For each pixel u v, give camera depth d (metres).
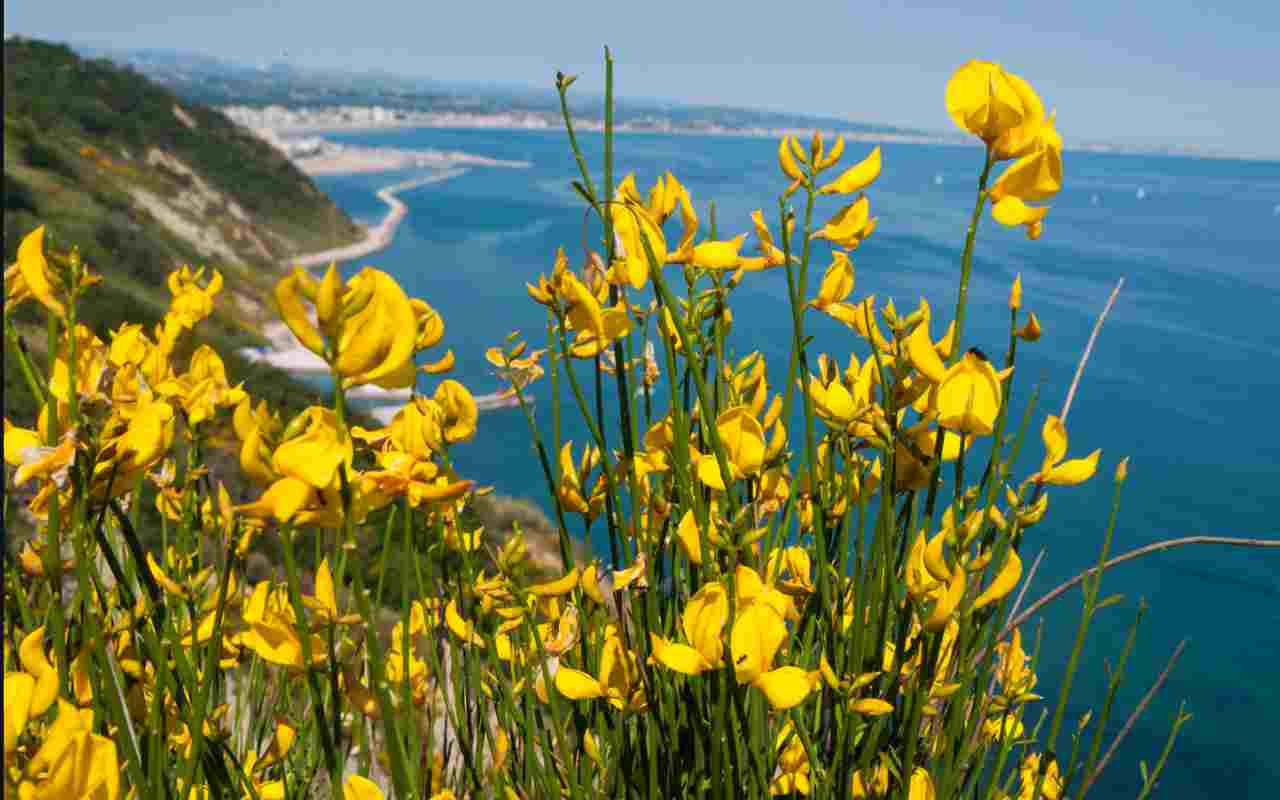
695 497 0.41
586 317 0.46
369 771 0.38
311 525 0.33
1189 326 19.30
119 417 0.37
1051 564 7.80
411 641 0.47
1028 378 14.61
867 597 0.46
